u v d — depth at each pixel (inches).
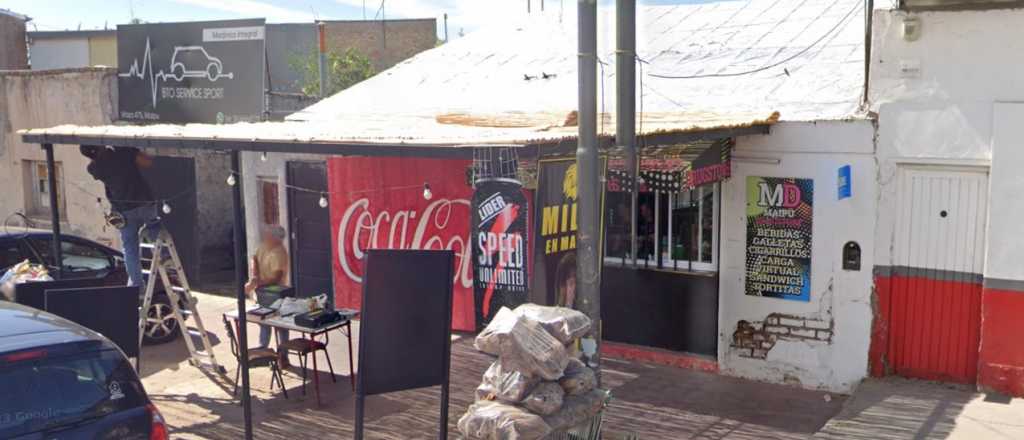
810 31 406.0
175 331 435.8
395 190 434.6
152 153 604.4
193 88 577.9
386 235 439.8
